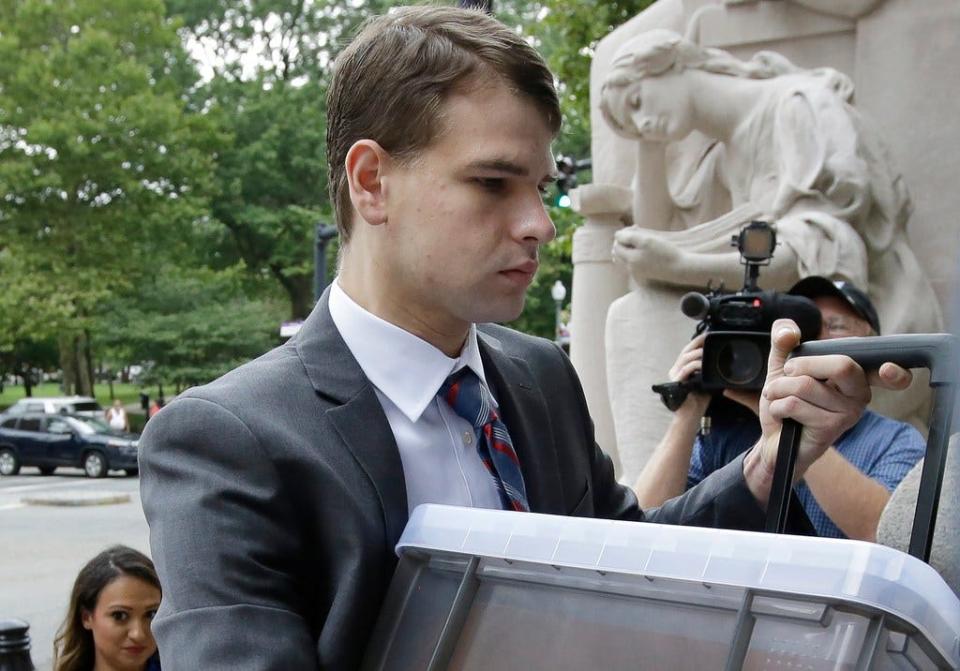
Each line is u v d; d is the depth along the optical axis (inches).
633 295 220.8
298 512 57.4
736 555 44.6
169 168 1384.1
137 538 593.6
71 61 1349.7
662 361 215.6
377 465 59.1
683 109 220.1
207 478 56.6
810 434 61.3
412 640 53.6
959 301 46.9
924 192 222.5
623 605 47.3
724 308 105.9
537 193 59.1
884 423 112.2
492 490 63.2
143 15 1417.3
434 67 57.7
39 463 1080.2
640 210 235.0
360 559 56.7
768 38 239.1
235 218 1521.9
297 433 58.2
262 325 1482.5
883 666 41.1
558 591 49.3
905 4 226.1
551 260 1174.3
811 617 42.4
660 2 261.1
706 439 114.0
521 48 58.6
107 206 1393.9
